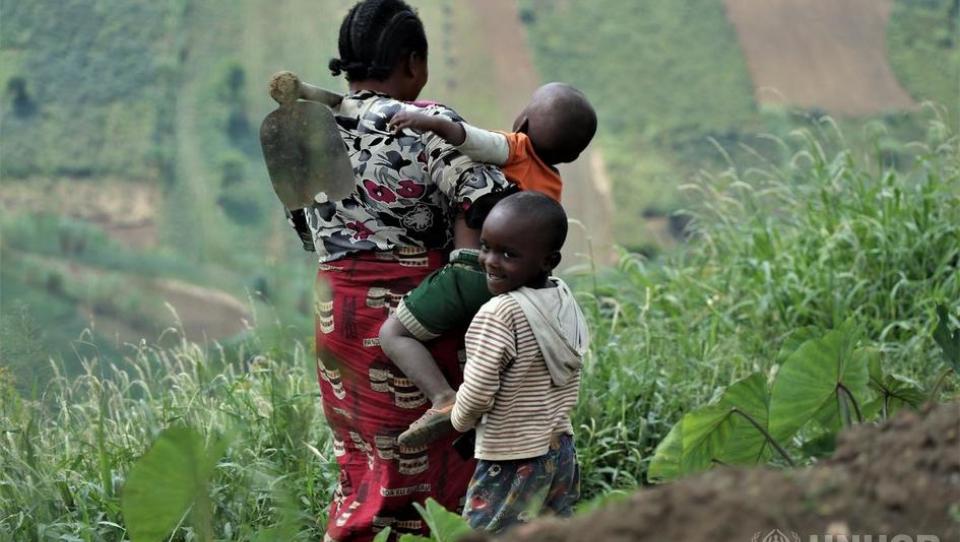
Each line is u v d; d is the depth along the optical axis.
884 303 6.78
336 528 4.18
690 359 6.09
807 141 8.04
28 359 4.25
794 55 63.81
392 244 4.00
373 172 3.94
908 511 2.48
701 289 7.26
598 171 53.31
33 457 4.68
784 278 6.84
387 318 4.01
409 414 4.05
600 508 2.70
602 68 61.31
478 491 3.82
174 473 3.18
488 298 3.87
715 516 2.50
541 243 3.71
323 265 4.09
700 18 66.19
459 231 3.95
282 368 5.55
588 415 5.46
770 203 8.01
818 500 2.52
